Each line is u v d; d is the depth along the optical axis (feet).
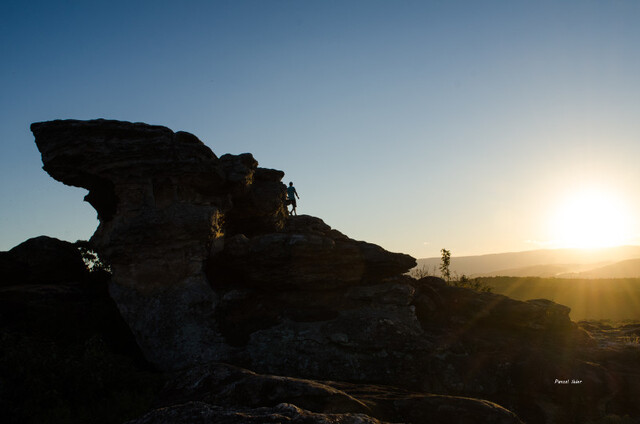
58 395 45.60
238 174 72.79
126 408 44.75
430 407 40.34
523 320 64.39
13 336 52.60
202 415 32.30
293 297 64.18
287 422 30.58
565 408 51.96
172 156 65.57
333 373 54.44
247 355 55.93
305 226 83.35
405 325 60.08
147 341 58.29
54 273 71.82
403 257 69.62
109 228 65.16
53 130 62.23
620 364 57.36
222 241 68.69
